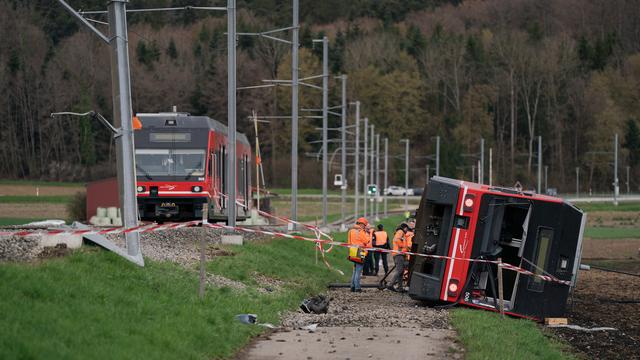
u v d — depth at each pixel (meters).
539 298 51.59
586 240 155.38
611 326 53.53
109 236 56.12
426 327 42.81
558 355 39.25
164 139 85.38
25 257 39.78
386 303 56.50
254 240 79.56
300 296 54.34
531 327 46.56
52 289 33.19
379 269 94.25
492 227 52.09
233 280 52.56
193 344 33.00
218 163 89.62
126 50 45.81
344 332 40.44
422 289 51.72
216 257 59.81
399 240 64.88
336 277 74.88
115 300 35.47
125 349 29.28
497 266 53.81
